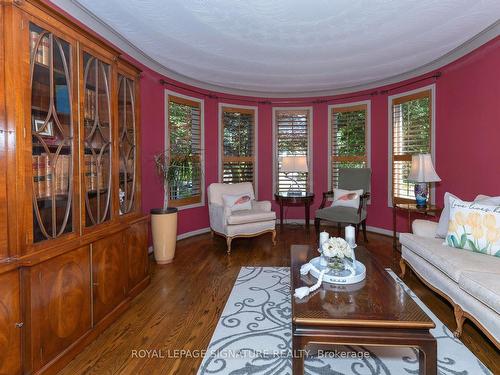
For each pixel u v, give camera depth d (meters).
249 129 5.57
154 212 3.52
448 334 2.02
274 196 5.30
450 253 2.29
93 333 1.98
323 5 2.55
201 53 3.64
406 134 4.44
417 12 2.68
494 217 2.29
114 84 2.37
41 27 1.62
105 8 2.58
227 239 3.98
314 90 5.39
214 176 5.18
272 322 2.17
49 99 1.70
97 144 2.18
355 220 4.14
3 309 1.39
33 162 1.59
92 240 1.97
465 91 3.47
